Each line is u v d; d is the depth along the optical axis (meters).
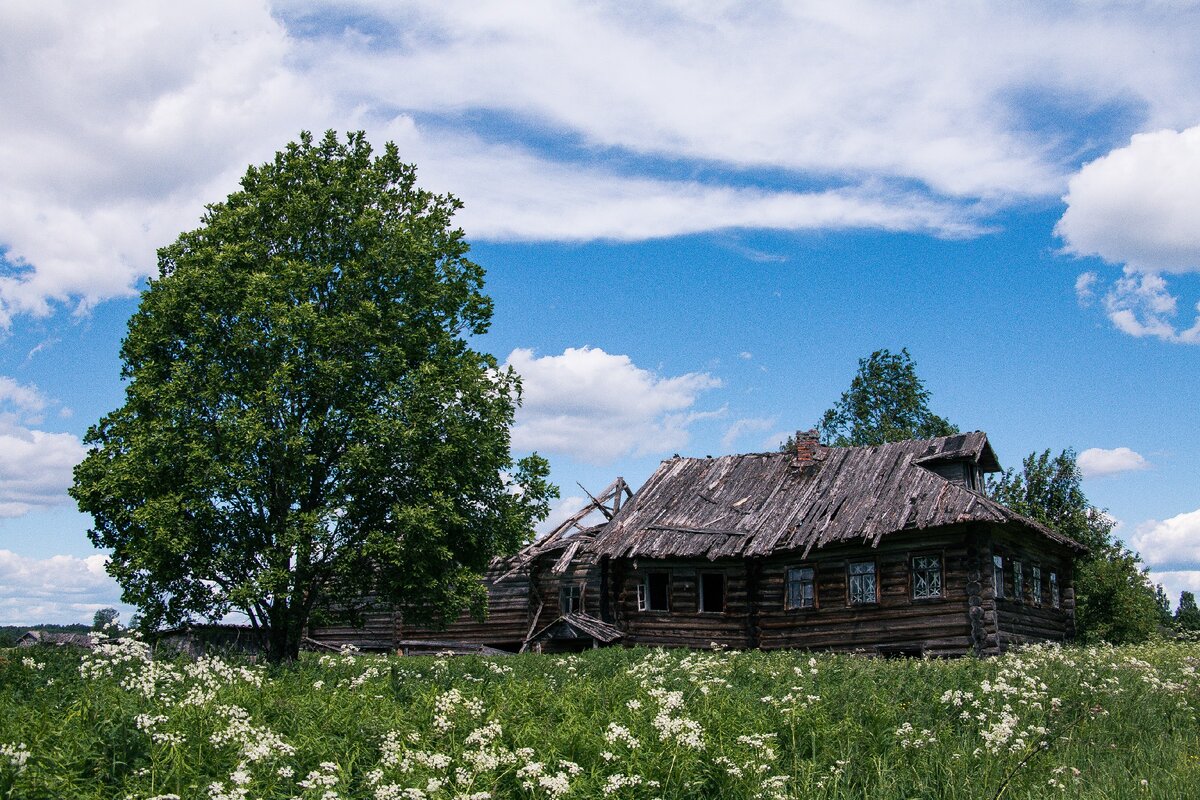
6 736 7.78
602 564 31.91
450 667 16.48
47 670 12.34
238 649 19.00
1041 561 31.09
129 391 18.72
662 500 33.41
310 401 19.09
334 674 14.23
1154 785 8.78
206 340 18.89
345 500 18.48
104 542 18.64
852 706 11.42
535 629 33.75
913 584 27.09
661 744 8.85
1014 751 9.83
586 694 11.69
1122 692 13.84
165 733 7.91
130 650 11.20
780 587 29.00
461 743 8.76
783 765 9.42
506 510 20.25
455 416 19.12
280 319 18.22
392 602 19.67
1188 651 23.30
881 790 8.72
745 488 32.56
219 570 17.97
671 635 30.44
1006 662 18.03
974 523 26.30
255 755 7.51
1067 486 44.31
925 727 11.23
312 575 18.67
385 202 21.23
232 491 17.88
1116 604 39.69
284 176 20.61
